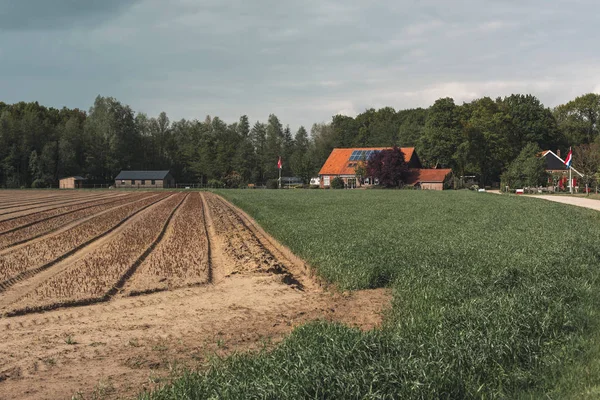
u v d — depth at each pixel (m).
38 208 40.38
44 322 10.05
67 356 8.10
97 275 14.18
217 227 26.28
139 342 8.76
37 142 111.31
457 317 8.56
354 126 161.12
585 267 12.94
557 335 8.01
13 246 19.86
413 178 96.00
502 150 105.56
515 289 10.73
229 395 5.73
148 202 49.41
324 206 40.12
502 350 7.07
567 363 6.94
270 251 19.73
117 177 118.06
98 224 27.78
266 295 12.17
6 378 7.25
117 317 10.37
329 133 150.62
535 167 80.69
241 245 19.48
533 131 119.44
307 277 14.83
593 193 75.19
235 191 79.94
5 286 13.12
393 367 6.21
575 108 138.75
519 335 7.60
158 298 11.95
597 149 84.44
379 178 95.69
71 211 37.06
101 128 123.69
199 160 132.12
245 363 6.86
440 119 99.81
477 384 6.28
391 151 94.56
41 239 21.75
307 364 6.41
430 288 10.99
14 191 85.12
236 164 129.75
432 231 21.98
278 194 66.94
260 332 9.31
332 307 11.10
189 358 7.94
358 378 5.97
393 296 11.14
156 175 118.31
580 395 6.04
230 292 12.51
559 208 36.84
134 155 130.75
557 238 18.97
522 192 77.88
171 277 14.11
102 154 120.19
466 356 6.80
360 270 13.14
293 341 7.67
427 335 7.87
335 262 14.20
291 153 157.12
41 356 8.11
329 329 7.98
